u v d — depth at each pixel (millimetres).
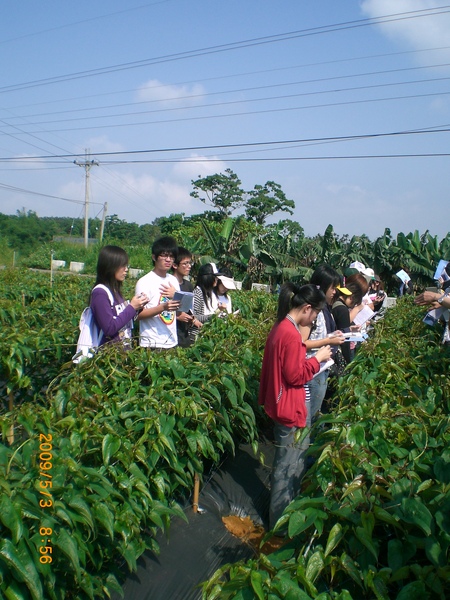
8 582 2219
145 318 4902
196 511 4035
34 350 4773
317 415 4555
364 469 2787
